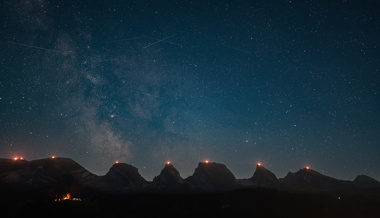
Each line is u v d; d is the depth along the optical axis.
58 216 26.03
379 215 29.44
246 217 27.28
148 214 27.59
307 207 31.14
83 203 30.08
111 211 28.22
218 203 31.62
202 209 29.58
